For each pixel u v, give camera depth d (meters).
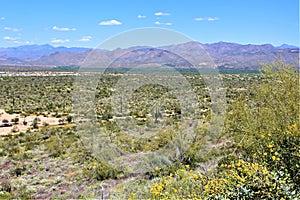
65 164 14.92
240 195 4.91
